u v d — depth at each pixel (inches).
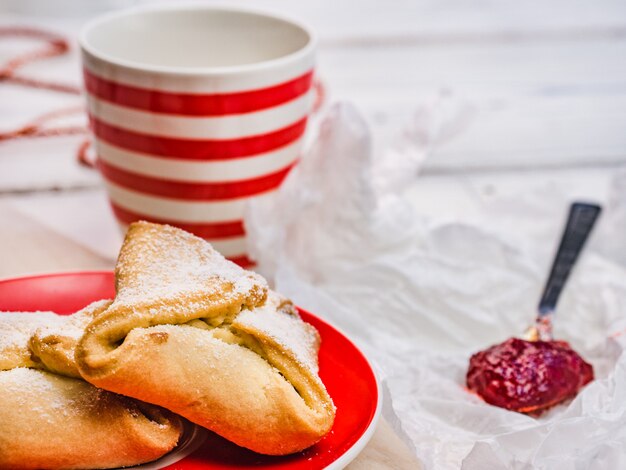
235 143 19.0
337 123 19.9
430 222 21.8
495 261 21.0
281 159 19.7
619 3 35.2
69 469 14.4
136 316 14.2
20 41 29.3
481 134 26.8
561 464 15.7
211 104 18.6
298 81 19.4
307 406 14.8
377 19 32.6
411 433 16.7
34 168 24.0
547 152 26.3
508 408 17.5
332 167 20.1
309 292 19.1
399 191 21.7
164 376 14.2
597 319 20.2
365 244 20.5
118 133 19.1
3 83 27.2
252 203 19.3
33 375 14.7
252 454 15.0
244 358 14.7
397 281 20.1
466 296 20.1
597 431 16.1
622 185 22.2
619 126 27.6
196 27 21.2
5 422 14.2
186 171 19.1
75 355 14.0
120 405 14.7
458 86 28.8
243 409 14.5
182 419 15.4
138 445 14.5
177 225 19.7
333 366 16.7
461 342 19.8
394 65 29.7
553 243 22.2
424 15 33.1
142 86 18.5
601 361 19.0
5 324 15.4
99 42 20.3
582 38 32.2
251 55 21.3
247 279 15.1
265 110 19.0
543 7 34.5
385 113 26.6
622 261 22.2
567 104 28.4
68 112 25.8
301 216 20.3
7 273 19.8
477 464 15.8
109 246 21.2
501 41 31.6
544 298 19.9
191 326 14.7
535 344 18.1
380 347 18.8
